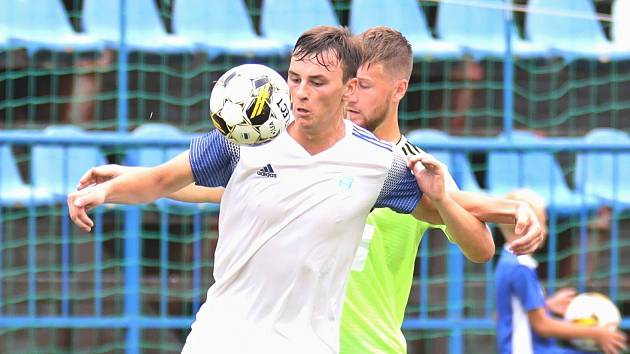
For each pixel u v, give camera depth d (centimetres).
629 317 3362
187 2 3578
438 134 3209
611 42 3769
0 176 3134
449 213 1466
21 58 3469
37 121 3509
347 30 1443
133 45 3469
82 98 3484
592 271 3291
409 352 3219
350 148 1449
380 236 1741
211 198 1720
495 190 3130
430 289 3175
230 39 3553
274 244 1444
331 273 1470
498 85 3619
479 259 1545
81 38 3478
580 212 3209
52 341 3152
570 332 2641
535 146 2978
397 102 1747
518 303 2631
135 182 1448
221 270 1484
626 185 3319
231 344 1458
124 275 3128
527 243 1484
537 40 3762
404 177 1473
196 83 3519
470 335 3241
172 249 3241
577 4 3831
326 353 1473
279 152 1435
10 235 3216
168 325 2916
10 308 3122
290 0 3609
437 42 3597
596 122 3738
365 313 1745
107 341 3173
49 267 3180
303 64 1393
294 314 1463
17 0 3494
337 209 1441
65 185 2925
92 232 3198
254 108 1405
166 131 3212
